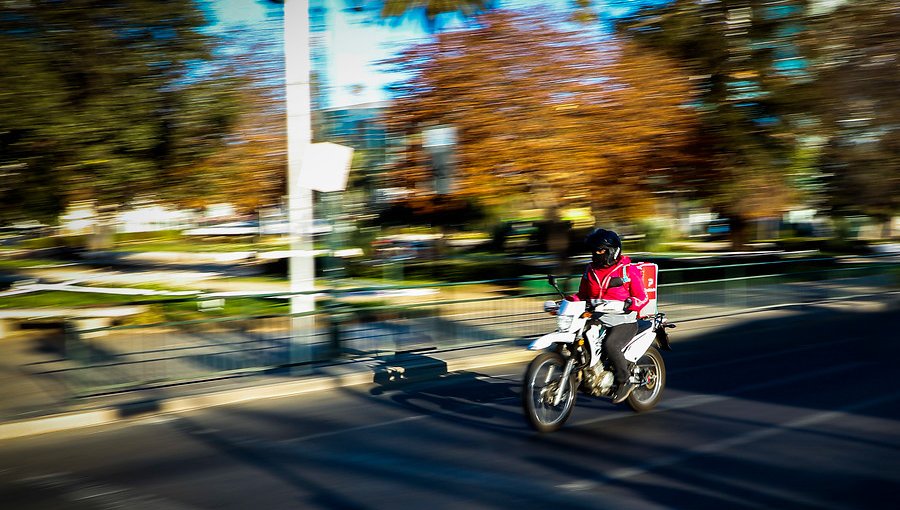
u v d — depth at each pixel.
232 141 16.38
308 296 10.78
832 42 19.12
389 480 5.79
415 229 27.64
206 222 26.34
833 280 16.59
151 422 7.69
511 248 26.64
